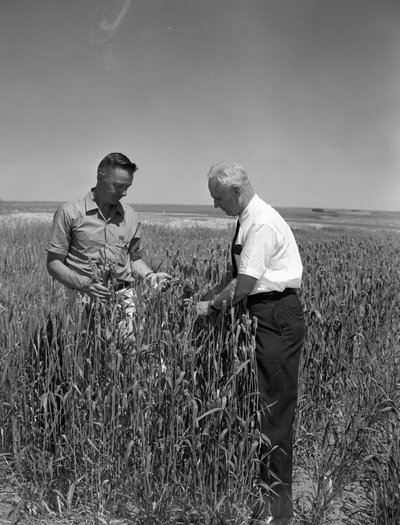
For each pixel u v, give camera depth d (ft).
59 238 12.36
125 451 10.21
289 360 9.91
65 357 10.41
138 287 11.54
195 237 47.03
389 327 18.12
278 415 9.94
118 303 10.26
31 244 35.45
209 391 10.11
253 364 9.64
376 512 10.28
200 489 9.73
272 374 9.86
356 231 74.54
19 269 25.75
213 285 11.46
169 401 10.02
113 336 9.99
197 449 9.61
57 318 11.37
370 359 14.21
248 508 9.99
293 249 10.10
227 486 9.98
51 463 10.08
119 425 10.03
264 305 9.91
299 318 10.07
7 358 10.88
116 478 10.28
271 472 9.84
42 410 11.02
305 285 15.31
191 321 9.99
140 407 9.84
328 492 10.30
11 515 9.99
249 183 10.03
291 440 10.09
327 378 13.47
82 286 11.96
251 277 9.59
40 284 18.52
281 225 9.89
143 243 34.37
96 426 10.30
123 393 9.86
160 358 10.03
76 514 10.18
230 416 9.60
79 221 12.33
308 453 12.76
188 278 10.84
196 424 9.37
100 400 10.20
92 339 10.34
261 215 9.78
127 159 12.16
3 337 11.64
